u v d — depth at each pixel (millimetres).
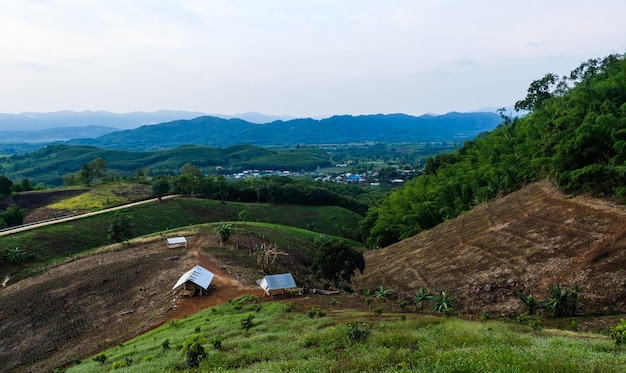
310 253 83062
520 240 46312
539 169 60969
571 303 31375
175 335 32188
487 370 11617
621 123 44156
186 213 112375
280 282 44875
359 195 177250
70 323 45250
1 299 54281
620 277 32625
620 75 53812
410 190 88375
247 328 30531
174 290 47344
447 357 14336
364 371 15148
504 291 38625
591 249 37594
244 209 124938
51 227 88375
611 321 28281
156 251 66500
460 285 43344
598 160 47250
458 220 64875
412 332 23516
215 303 43062
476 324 27734
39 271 65062
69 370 29328
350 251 47625
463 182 77500
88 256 69188
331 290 51281
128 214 101750
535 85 86812
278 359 20797
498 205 61000
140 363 25312
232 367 20469
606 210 42031
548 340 19344
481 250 49031
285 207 135000
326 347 21641
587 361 12922
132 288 51938
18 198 123562
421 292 41000
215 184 136500
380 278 56344
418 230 78500
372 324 28250
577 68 81688
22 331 45156
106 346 36156
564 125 52125
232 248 67500
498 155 78375
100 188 137875
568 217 45125
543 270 38625
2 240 78562
